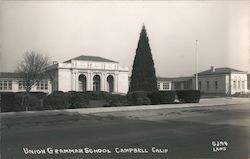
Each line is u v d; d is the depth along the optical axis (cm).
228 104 2561
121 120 1400
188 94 2634
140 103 2394
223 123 1261
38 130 1065
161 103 2497
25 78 2888
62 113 1734
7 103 1812
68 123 1283
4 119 1440
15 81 3997
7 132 1003
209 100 3102
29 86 2856
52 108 1998
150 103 2469
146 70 2577
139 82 2561
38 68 2905
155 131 1024
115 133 977
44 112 1764
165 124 1229
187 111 1916
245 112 1786
